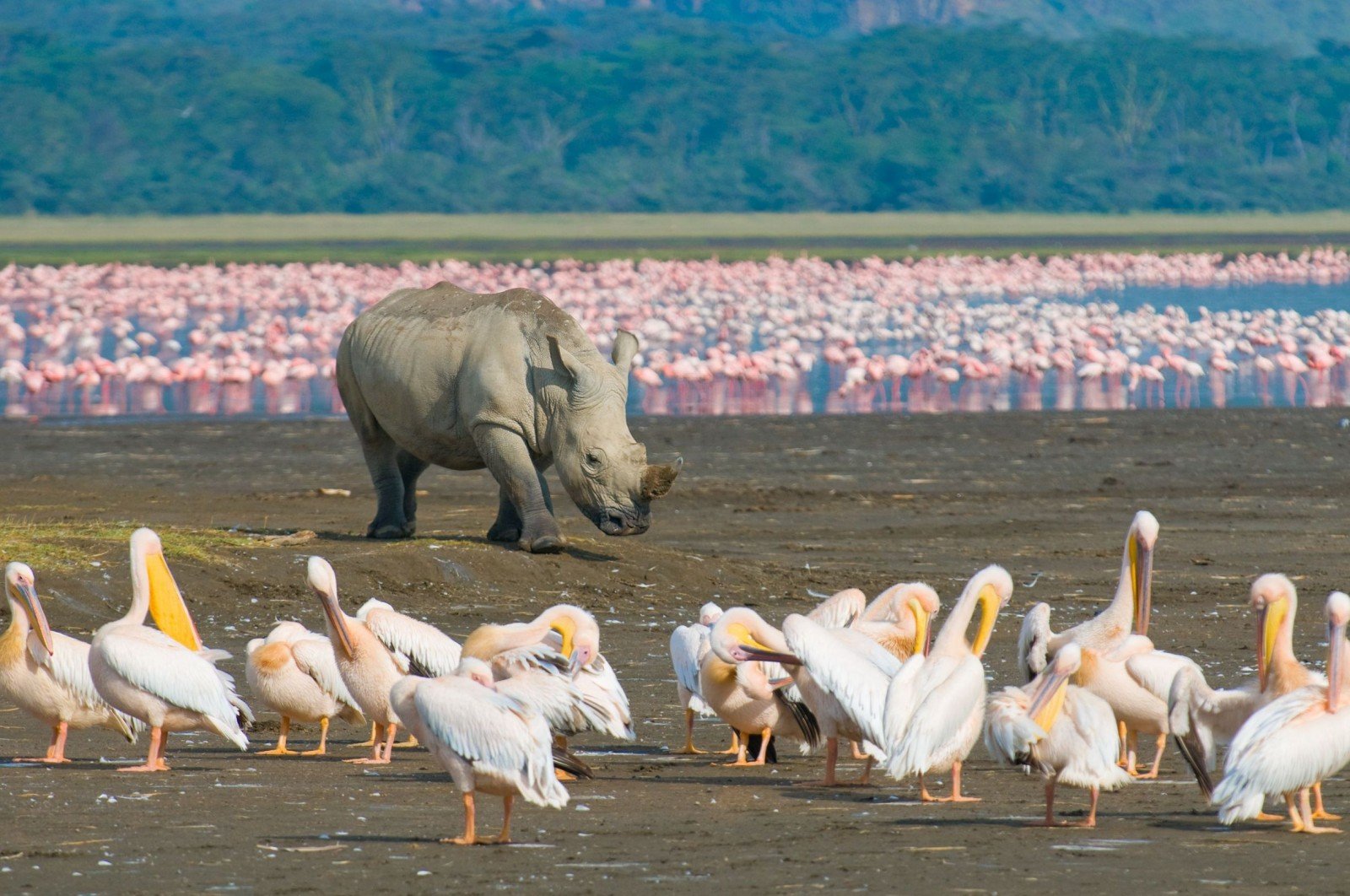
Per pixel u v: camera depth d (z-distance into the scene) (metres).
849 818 40.72
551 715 41.78
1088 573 82.38
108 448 121.88
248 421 137.00
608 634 68.38
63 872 34.81
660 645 66.56
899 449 122.69
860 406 157.88
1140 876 34.50
